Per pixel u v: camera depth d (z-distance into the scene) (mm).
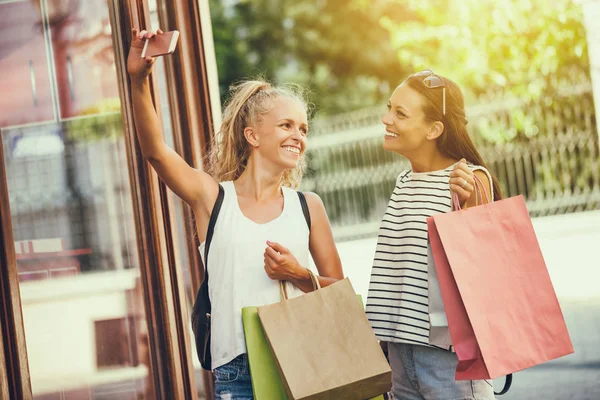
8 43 5254
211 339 4332
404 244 4473
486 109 22516
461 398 4316
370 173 24812
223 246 4297
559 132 21609
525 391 7691
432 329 4113
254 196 4488
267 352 4105
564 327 4074
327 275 4625
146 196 5809
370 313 4539
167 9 6402
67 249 5316
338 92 27859
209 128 6637
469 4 23562
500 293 4000
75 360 5211
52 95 5402
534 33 22438
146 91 4141
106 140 5664
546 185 21453
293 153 4527
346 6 27719
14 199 5066
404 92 4566
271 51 27750
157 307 5789
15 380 4574
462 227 4020
